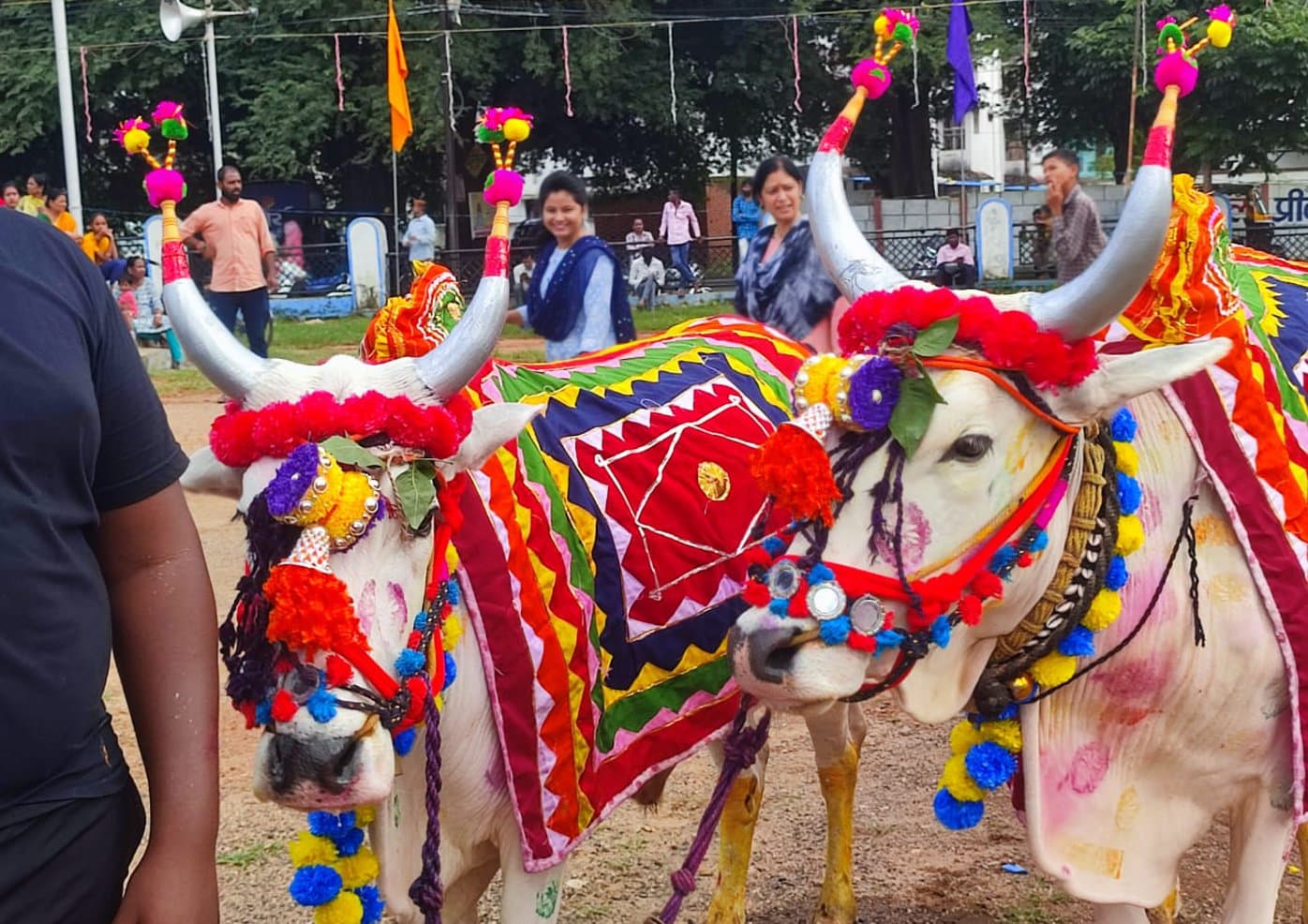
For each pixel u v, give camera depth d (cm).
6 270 183
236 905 399
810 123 2727
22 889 186
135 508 203
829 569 248
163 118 271
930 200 2314
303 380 264
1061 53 2445
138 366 202
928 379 248
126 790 201
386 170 2653
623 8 2389
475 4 2359
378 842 279
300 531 243
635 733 321
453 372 266
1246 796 303
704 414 365
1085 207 686
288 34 2348
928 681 269
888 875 415
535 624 292
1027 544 264
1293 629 286
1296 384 320
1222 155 2314
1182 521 292
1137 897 300
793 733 532
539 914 298
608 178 2839
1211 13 293
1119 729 298
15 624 180
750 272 570
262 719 239
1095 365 262
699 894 405
